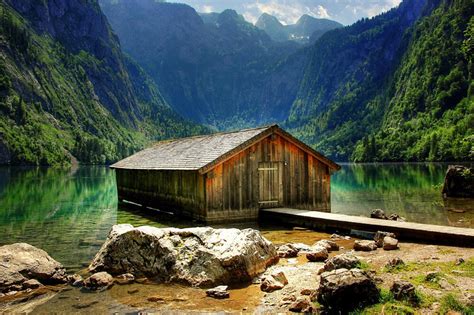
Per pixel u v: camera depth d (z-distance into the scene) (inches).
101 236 820.6
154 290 471.8
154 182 1205.7
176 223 946.7
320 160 1048.8
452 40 7805.1
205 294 450.9
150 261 530.6
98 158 7303.2
